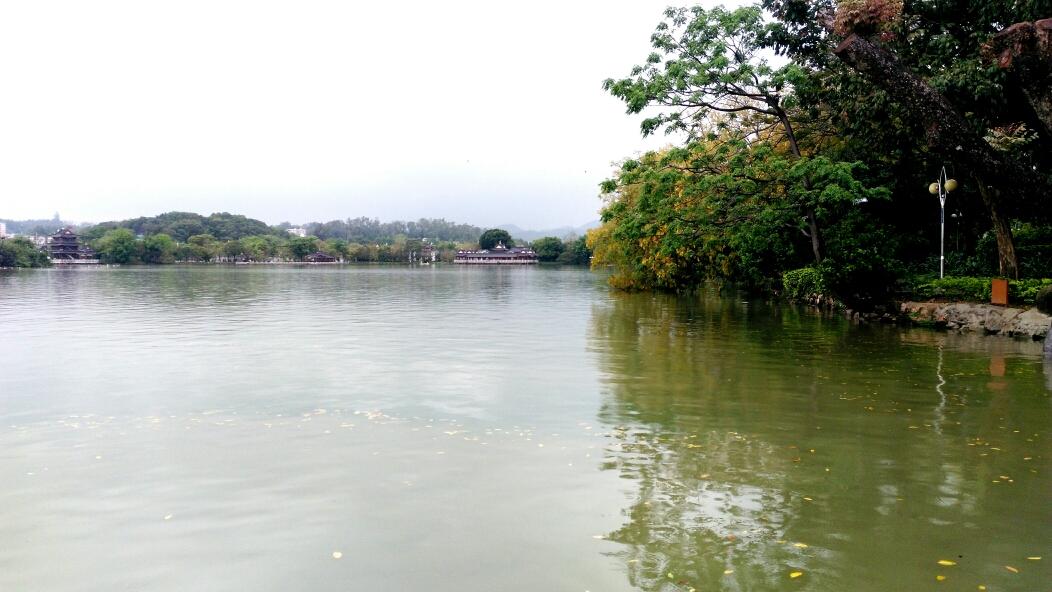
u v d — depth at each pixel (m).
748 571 4.60
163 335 18.22
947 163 21.36
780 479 6.40
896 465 6.79
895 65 16.34
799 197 21.78
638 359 13.67
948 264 23.27
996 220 18.92
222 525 5.39
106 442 7.75
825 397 9.92
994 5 17.61
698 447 7.45
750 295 33.34
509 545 5.02
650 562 4.74
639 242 34.50
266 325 20.97
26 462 7.02
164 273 80.38
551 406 9.50
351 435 8.01
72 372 12.38
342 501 5.88
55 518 5.56
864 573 4.57
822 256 23.03
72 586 4.49
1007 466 6.74
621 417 8.83
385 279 62.78
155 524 5.43
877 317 20.30
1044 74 14.92
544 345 15.96
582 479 6.42
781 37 22.58
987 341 15.78
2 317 23.55
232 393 10.48
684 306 27.52
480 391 10.56
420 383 11.24
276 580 4.53
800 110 25.05
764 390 10.47
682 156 22.44
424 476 6.52
